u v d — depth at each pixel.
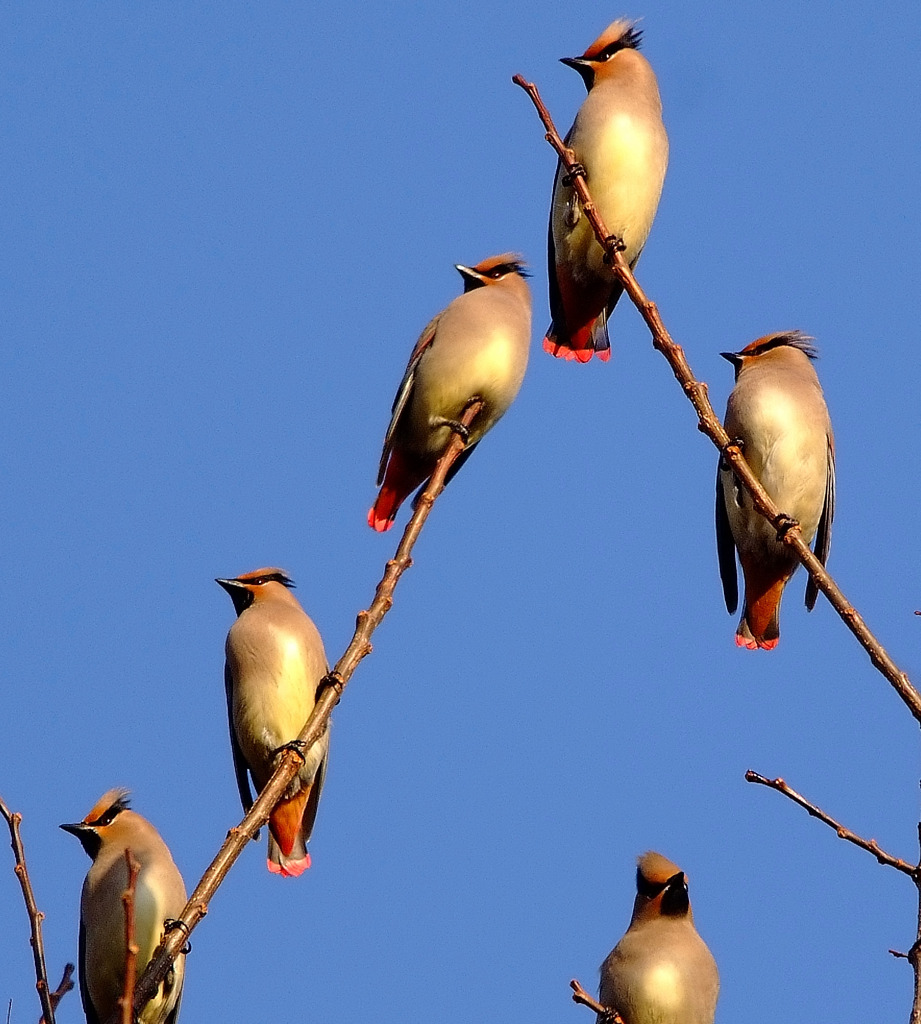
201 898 6.78
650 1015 9.53
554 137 9.72
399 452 11.69
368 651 8.03
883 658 7.44
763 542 10.85
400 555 8.55
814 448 10.91
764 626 11.07
